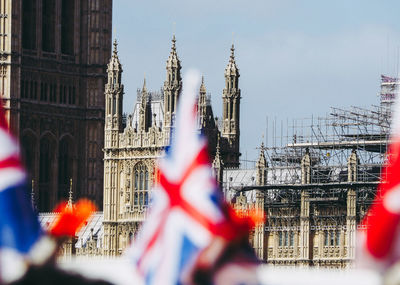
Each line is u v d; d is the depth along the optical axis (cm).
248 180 18838
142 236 2444
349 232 18038
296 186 18075
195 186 2391
